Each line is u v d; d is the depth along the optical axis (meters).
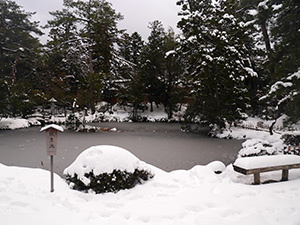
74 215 3.65
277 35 11.16
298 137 10.53
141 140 15.14
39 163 9.02
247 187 5.08
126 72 34.25
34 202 4.00
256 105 24.12
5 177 5.32
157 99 31.28
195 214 3.76
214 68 17.38
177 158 10.18
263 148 8.80
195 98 19.69
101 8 29.80
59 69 30.62
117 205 4.19
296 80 9.59
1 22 29.77
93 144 13.48
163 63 30.72
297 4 10.25
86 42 30.66
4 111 20.11
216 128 18.31
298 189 4.95
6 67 28.88
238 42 17.72
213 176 5.96
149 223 3.47
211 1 20.48
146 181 5.63
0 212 3.48
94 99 26.42
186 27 18.09
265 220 3.45
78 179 5.02
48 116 27.61
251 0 18.20
